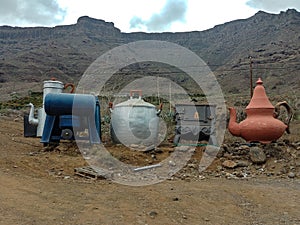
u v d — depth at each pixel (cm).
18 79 6862
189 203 597
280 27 10869
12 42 13775
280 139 1141
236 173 883
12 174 707
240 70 6700
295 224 531
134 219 502
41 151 991
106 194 621
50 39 11850
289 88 4959
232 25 11631
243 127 1052
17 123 1752
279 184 792
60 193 607
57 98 995
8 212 492
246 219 544
